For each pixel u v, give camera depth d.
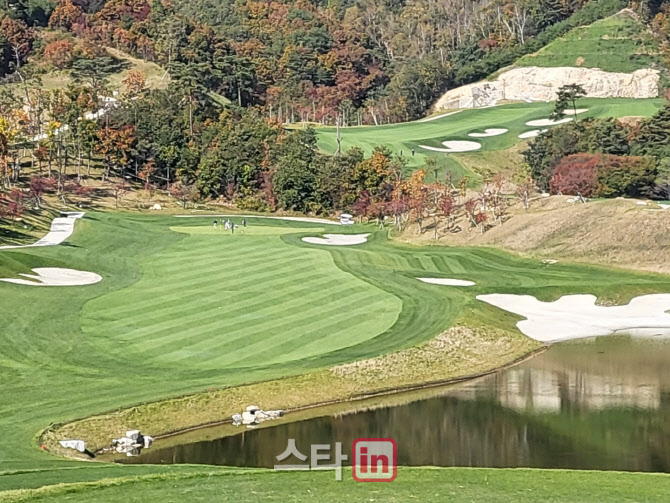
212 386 41.97
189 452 35.84
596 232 84.19
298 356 47.84
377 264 77.75
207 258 77.62
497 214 94.00
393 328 54.12
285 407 41.84
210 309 57.84
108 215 108.88
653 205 86.94
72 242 85.31
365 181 124.12
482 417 40.78
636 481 26.23
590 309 65.00
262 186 130.62
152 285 65.06
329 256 79.44
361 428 39.12
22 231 89.69
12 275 65.06
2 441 34.09
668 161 113.19
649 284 69.94
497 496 24.50
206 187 130.25
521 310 63.47
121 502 23.55
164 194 128.75
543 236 85.81
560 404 42.75
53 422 36.78
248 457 35.19
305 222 114.75
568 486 25.64
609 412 41.44
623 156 114.19
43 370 44.31
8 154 117.69
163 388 41.59
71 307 57.22
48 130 123.81
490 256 83.75
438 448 36.16
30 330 51.41
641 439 37.34
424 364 48.44
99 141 131.00
